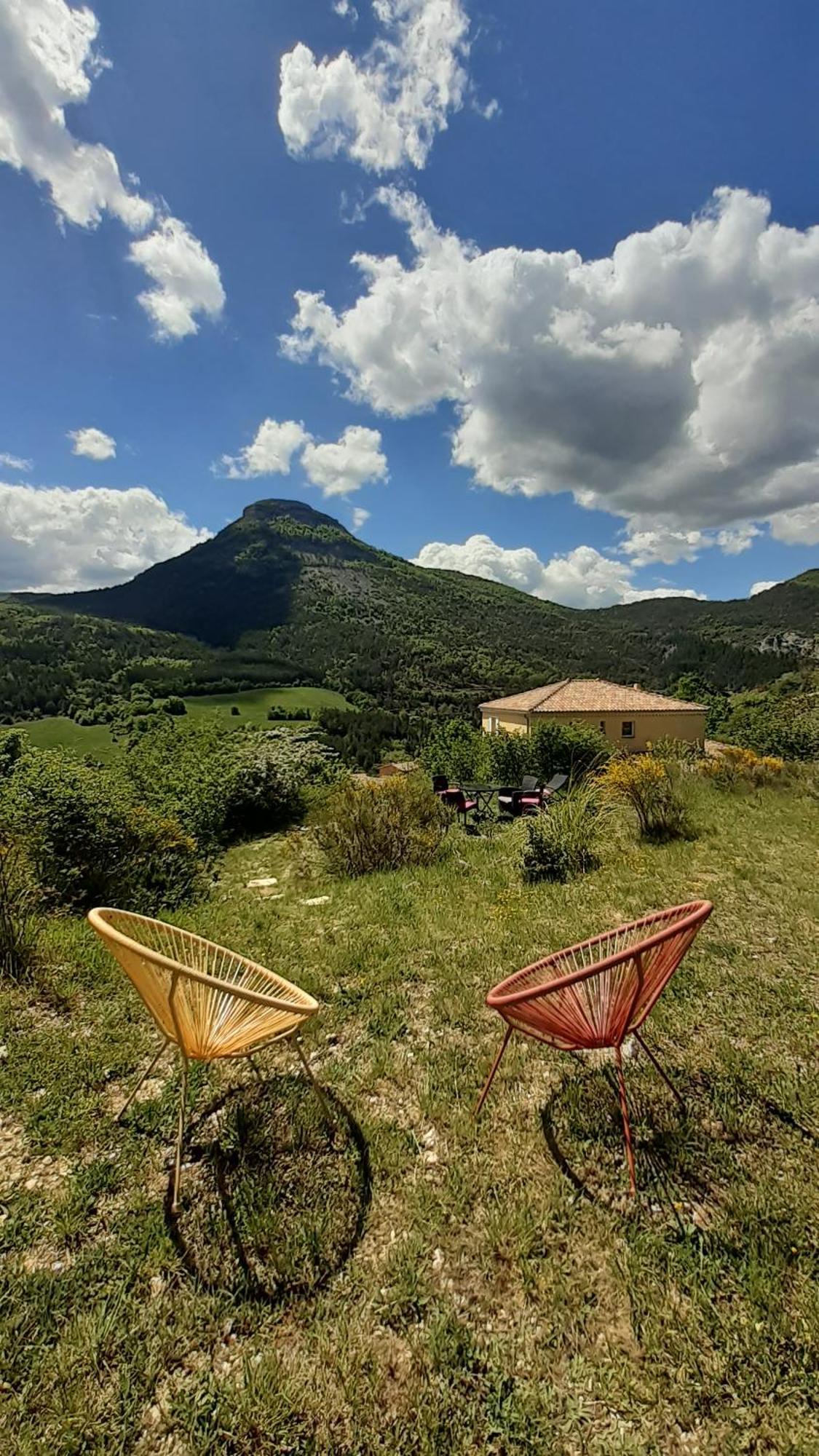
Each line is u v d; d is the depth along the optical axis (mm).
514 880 5613
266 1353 1593
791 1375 1493
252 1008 2180
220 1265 1842
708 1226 1928
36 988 3484
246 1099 2598
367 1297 1731
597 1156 2234
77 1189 2119
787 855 6137
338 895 5469
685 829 7004
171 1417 1450
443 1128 2404
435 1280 1778
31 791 5523
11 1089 2629
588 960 3021
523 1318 1668
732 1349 1554
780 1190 2051
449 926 4457
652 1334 1596
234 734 18547
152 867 5926
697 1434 1395
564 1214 1986
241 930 4656
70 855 5332
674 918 2920
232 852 9273
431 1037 3055
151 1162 2262
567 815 6355
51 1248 1910
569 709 22828
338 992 3527
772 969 3668
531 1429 1407
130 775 10578
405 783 7836
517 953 3939
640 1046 2871
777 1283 1711
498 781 14453
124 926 2828
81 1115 2488
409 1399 1474
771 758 13141
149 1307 1707
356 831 6793
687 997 3342
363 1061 2863
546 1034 2297
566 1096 2537
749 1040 2955
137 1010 3311
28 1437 1405
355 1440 1396
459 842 7348
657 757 13172
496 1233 1915
